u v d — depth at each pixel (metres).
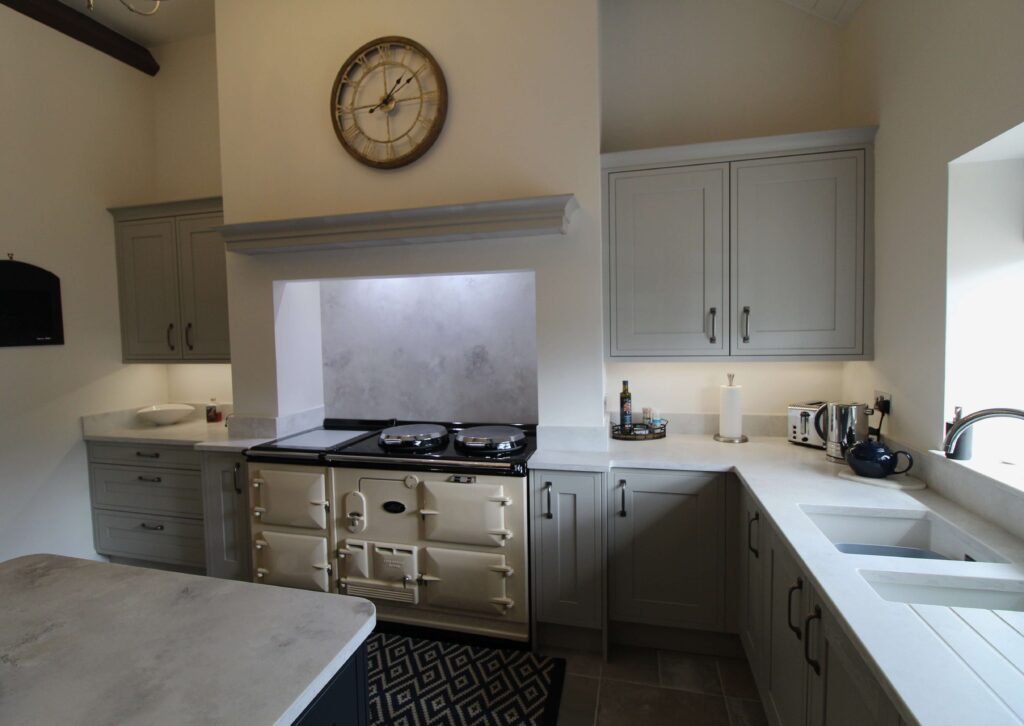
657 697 1.95
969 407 1.66
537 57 2.28
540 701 1.93
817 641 1.22
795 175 2.17
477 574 2.19
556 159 2.28
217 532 2.62
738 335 2.28
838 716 1.09
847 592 1.09
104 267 3.15
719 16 2.51
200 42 3.32
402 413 2.97
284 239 2.41
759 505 1.68
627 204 2.34
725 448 2.35
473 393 2.86
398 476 2.28
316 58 2.55
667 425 2.68
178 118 3.40
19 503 2.76
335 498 2.37
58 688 0.83
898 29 1.90
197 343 3.07
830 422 2.12
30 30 2.80
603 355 2.38
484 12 2.33
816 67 2.42
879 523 1.59
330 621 1.03
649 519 2.15
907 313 1.88
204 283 3.02
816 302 2.19
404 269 2.49
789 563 1.44
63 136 2.96
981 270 1.62
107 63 3.18
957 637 0.93
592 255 2.28
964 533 1.38
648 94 2.60
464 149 2.38
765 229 2.22
